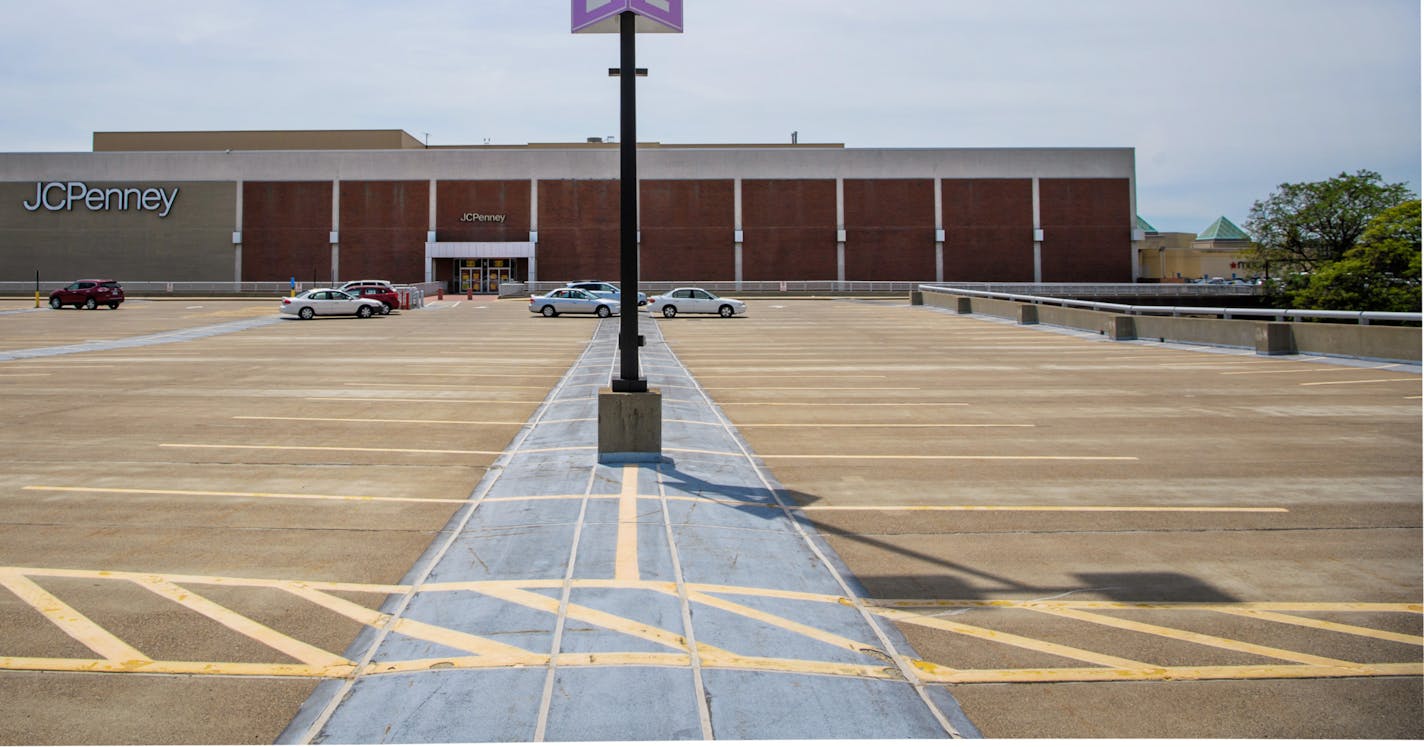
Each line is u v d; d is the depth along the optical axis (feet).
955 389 61.21
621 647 18.37
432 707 15.94
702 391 59.47
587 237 214.90
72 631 19.57
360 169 213.66
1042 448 40.93
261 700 16.48
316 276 212.02
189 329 112.78
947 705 16.49
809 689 16.80
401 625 19.81
